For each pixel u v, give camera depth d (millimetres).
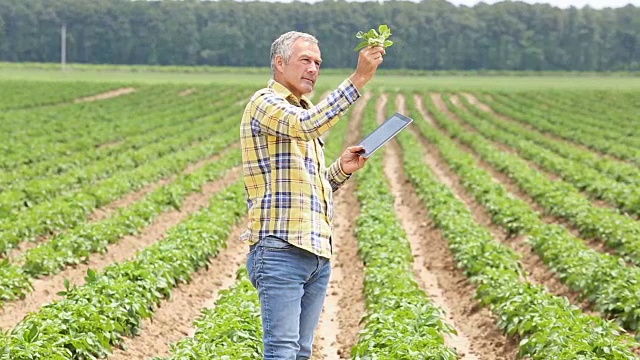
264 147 6469
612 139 44438
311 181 6555
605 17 162125
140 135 43562
